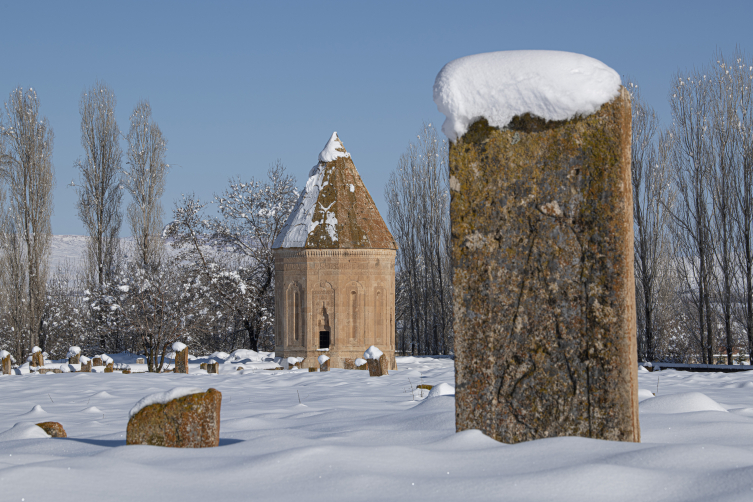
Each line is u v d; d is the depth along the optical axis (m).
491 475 3.93
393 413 7.75
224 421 7.61
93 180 41.47
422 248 43.69
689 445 4.28
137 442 5.31
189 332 31.55
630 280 4.86
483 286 5.15
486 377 5.10
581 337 4.88
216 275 35.53
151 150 41.66
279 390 14.39
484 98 5.21
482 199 5.19
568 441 4.56
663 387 14.02
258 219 38.97
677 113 33.09
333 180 28.33
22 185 38.56
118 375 18.95
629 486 3.61
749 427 5.62
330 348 26.81
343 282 26.97
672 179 33.78
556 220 5.00
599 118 4.94
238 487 3.81
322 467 4.05
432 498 3.54
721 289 32.72
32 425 6.39
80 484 3.77
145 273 30.73
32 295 37.81
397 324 51.47
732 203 31.83
